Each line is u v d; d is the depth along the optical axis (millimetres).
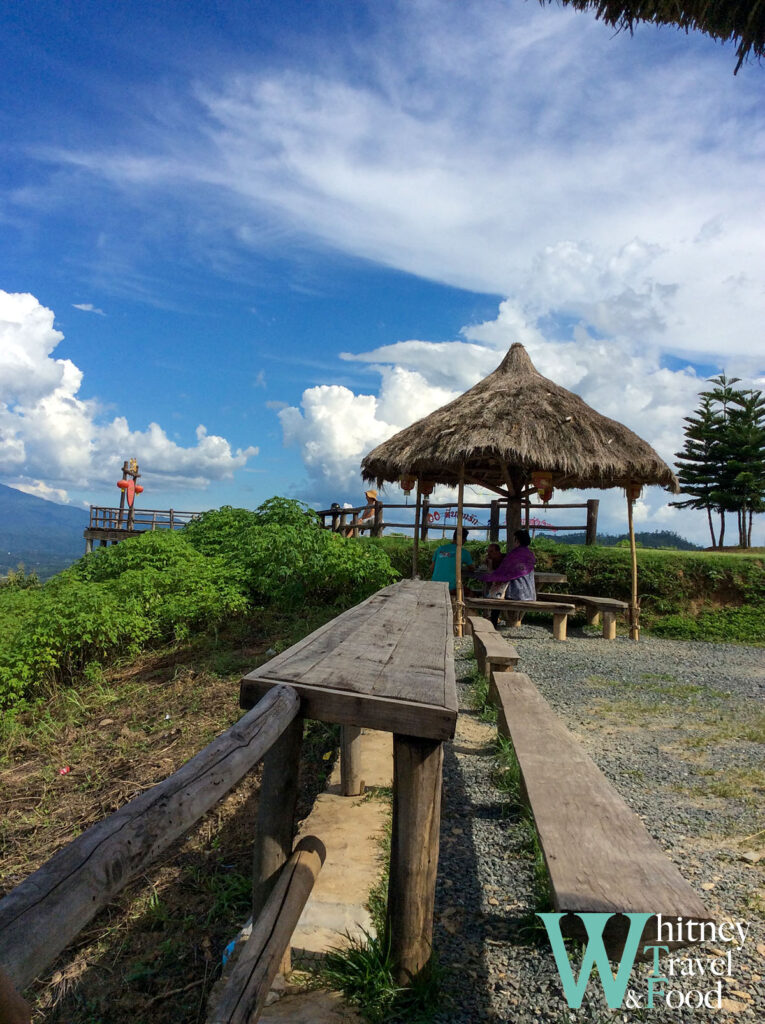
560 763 3166
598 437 9586
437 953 2625
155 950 3180
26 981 963
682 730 5609
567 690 6945
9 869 4176
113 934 3320
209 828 4273
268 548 10562
